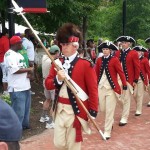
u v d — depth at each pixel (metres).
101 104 7.24
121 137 7.29
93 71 4.37
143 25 19.88
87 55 14.93
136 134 7.51
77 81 4.29
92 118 4.20
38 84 12.51
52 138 6.96
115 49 7.26
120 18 20.66
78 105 4.31
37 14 12.94
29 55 10.04
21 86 6.74
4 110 1.52
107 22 21.45
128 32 20.00
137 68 8.24
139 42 18.48
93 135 7.25
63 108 4.35
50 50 6.91
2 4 10.14
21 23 13.46
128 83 8.22
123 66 8.29
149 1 19.95
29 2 7.89
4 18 11.88
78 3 12.92
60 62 4.38
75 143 4.42
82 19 15.23
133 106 10.30
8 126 1.51
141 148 6.62
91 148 6.57
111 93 7.18
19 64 6.67
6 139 1.50
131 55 8.24
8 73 6.76
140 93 9.29
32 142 6.71
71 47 4.30
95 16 17.94
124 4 13.09
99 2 14.84
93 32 23.39
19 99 6.75
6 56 6.72
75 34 4.29
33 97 10.38
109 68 7.20
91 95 4.31
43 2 7.96
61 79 4.20
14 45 6.67
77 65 4.31
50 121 7.56
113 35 21.09
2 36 9.86
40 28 14.32
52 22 13.36
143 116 9.23
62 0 11.88
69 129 4.37
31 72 6.89
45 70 7.21
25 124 7.32
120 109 9.67
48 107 7.87
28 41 10.02
